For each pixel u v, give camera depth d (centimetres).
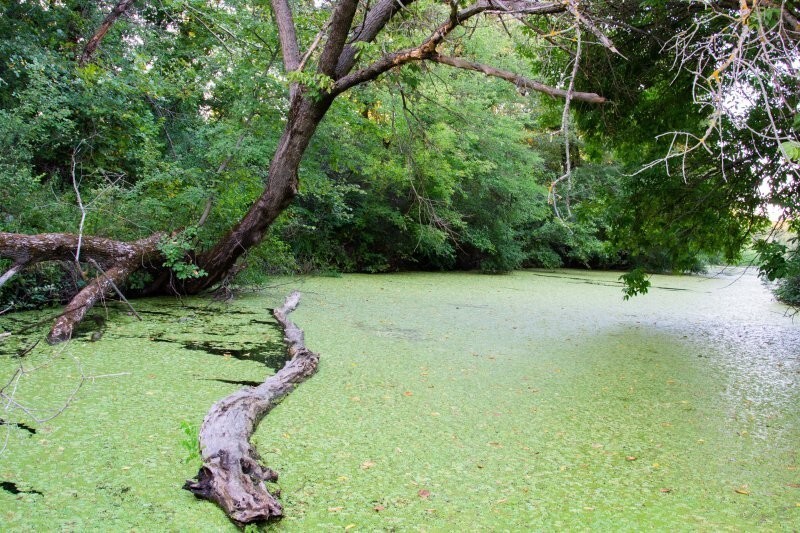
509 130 1280
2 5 711
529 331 633
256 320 609
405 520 226
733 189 543
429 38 472
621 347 567
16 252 507
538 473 274
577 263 1775
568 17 412
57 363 417
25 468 255
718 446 314
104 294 559
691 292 1132
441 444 305
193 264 664
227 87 808
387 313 704
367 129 838
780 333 680
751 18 236
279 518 224
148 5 905
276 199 655
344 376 425
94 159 771
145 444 285
